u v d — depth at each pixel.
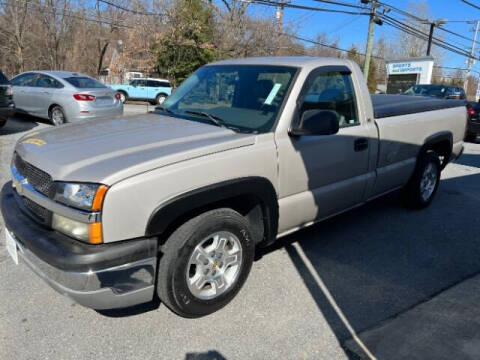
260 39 25.30
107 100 10.34
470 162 8.91
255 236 3.21
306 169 3.31
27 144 2.95
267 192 3.02
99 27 29.86
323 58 3.63
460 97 14.51
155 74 27.11
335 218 4.88
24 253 2.59
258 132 3.06
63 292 2.37
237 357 2.51
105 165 2.40
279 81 3.34
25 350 2.50
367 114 3.95
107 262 2.28
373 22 20.81
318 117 2.98
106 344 2.59
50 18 26.34
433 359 2.51
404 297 3.21
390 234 4.45
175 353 2.53
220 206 2.95
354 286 3.36
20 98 10.84
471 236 4.47
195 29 23.80
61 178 2.38
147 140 2.80
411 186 4.97
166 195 2.45
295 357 2.52
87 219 2.26
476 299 3.19
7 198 2.98
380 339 2.69
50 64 27.50
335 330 2.78
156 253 2.46
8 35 26.84
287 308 3.02
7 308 2.89
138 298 2.48
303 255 3.87
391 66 24.92
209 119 3.31
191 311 2.76
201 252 2.73
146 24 26.47
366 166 3.99
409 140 4.58
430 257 3.94
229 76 3.69
